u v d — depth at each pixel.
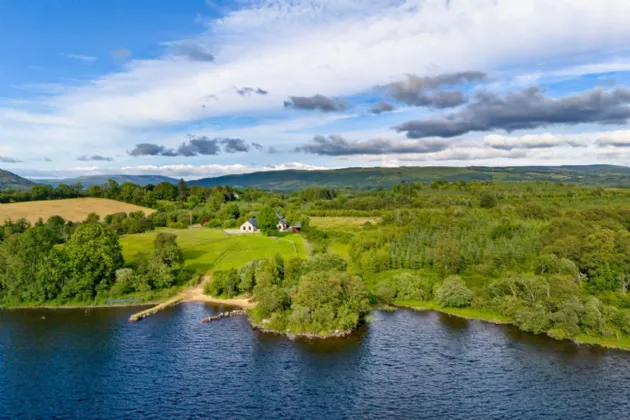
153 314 110.25
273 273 121.31
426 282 126.94
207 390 70.81
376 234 166.00
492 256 137.12
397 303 121.81
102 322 103.88
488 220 175.75
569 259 123.38
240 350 87.19
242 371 77.81
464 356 84.88
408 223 187.38
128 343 90.38
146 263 136.00
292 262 126.25
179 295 127.81
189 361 81.75
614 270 114.62
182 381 73.81
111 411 64.25
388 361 82.44
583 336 94.00
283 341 92.31
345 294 103.44
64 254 126.75
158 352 85.81
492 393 70.56
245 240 189.38
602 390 71.44
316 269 122.44
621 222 158.12
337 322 98.31
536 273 125.94
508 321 105.25
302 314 97.25
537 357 84.31
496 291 113.38
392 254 145.50
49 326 100.88
